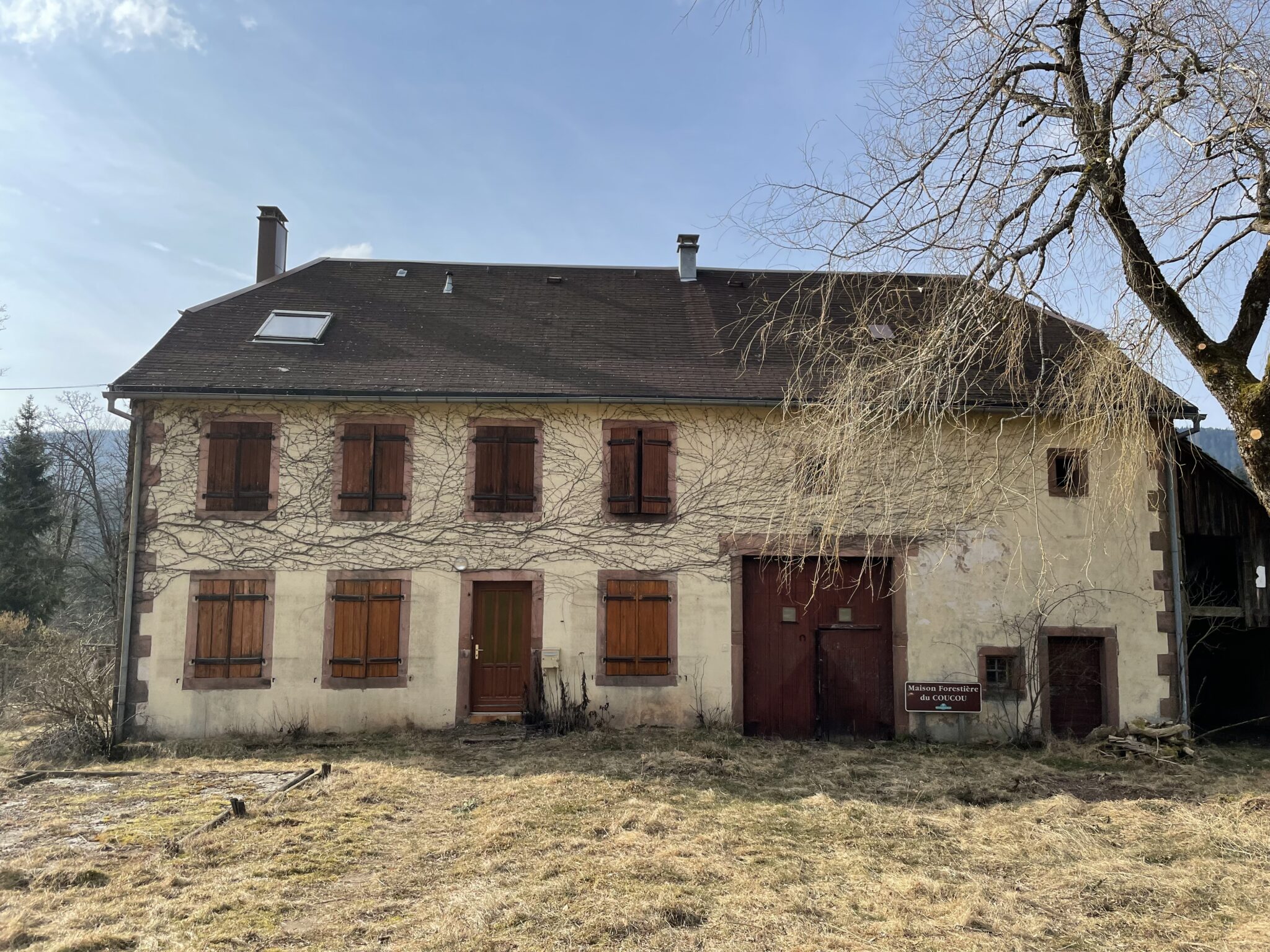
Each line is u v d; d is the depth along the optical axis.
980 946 4.66
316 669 10.68
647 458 11.26
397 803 7.61
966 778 8.82
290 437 10.97
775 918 5.00
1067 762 9.85
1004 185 6.98
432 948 4.59
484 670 11.00
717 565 11.12
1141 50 6.70
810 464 8.66
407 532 10.97
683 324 13.16
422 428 11.14
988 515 10.86
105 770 8.86
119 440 32.22
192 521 10.75
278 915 5.10
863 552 11.13
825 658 11.23
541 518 11.10
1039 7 6.99
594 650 10.95
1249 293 6.77
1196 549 12.48
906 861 6.20
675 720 10.91
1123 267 7.02
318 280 13.77
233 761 9.33
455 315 13.02
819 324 7.80
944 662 11.06
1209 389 6.77
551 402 11.15
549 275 14.66
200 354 11.35
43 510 28.50
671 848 6.23
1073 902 5.42
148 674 10.49
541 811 7.21
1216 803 7.89
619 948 4.59
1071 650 11.23
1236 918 5.17
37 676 10.34
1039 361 9.93
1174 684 11.09
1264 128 6.21
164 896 5.37
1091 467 11.26
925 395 7.12
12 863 5.92
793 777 8.76
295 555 10.81
